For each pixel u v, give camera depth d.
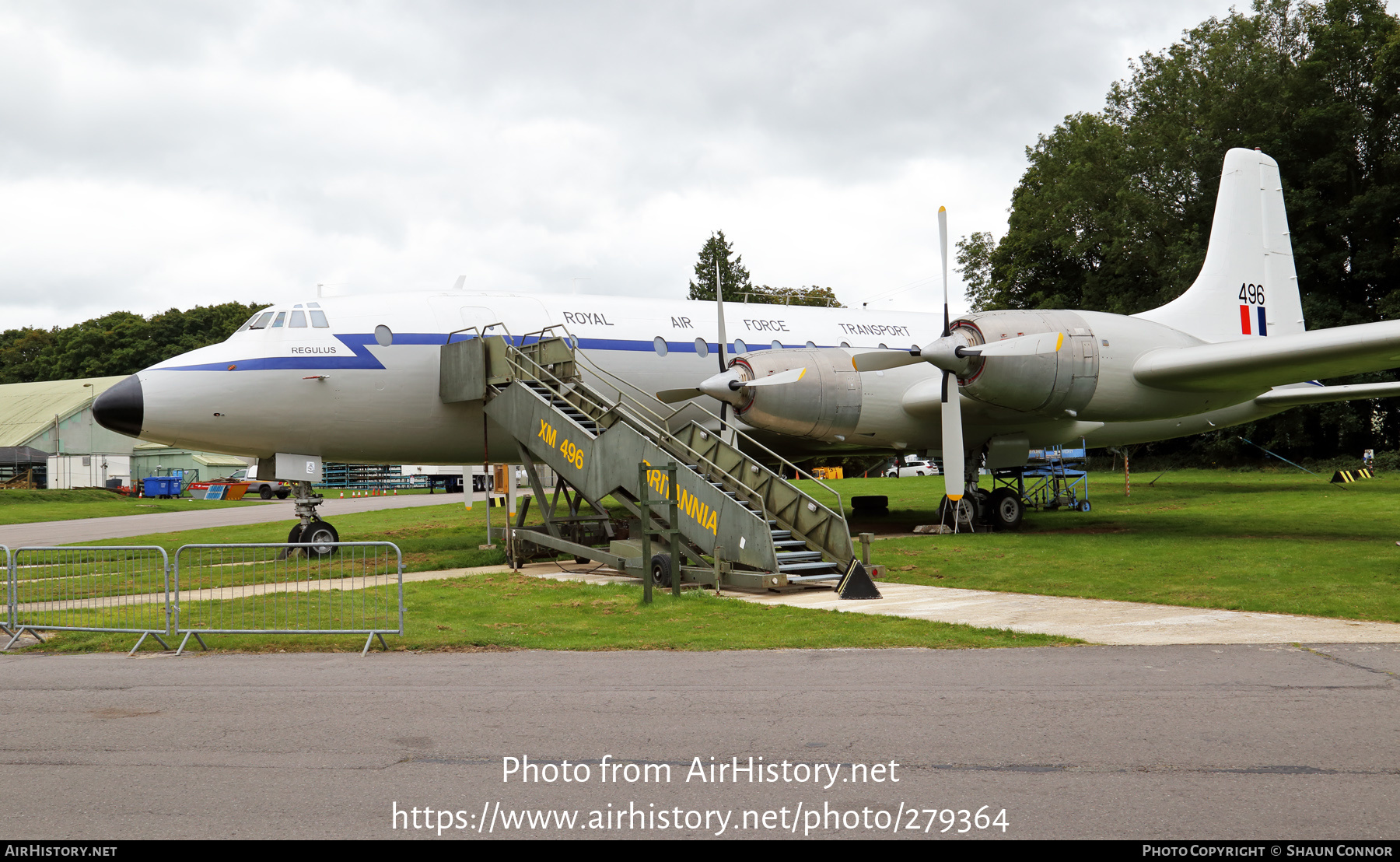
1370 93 40.00
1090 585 11.31
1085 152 47.38
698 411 18.53
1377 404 40.97
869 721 5.64
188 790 4.61
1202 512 21.59
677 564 11.23
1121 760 4.82
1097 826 3.98
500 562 15.87
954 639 8.31
